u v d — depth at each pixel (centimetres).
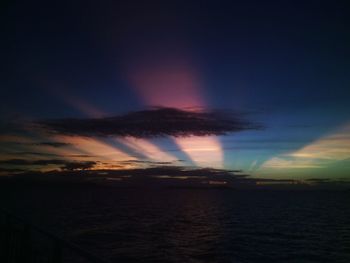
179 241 4384
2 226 619
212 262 3228
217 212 10256
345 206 15350
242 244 4291
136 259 3164
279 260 3441
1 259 596
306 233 5559
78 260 2458
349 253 3891
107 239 4259
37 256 511
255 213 10094
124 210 10369
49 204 11538
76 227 5294
